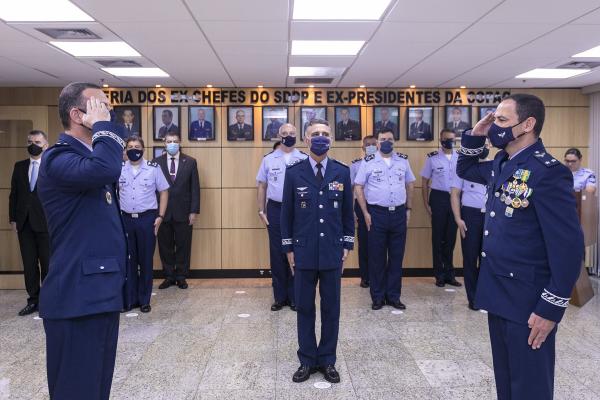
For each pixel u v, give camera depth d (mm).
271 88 6871
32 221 5090
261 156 6910
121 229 2125
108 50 4707
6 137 6656
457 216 5191
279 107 6871
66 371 1925
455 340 4207
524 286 1963
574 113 7023
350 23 3844
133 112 6809
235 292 6035
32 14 3625
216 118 6871
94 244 1968
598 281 6578
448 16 3676
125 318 4887
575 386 3299
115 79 6219
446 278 6379
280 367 3635
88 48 4625
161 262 6781
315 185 3299
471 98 6969
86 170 1857
